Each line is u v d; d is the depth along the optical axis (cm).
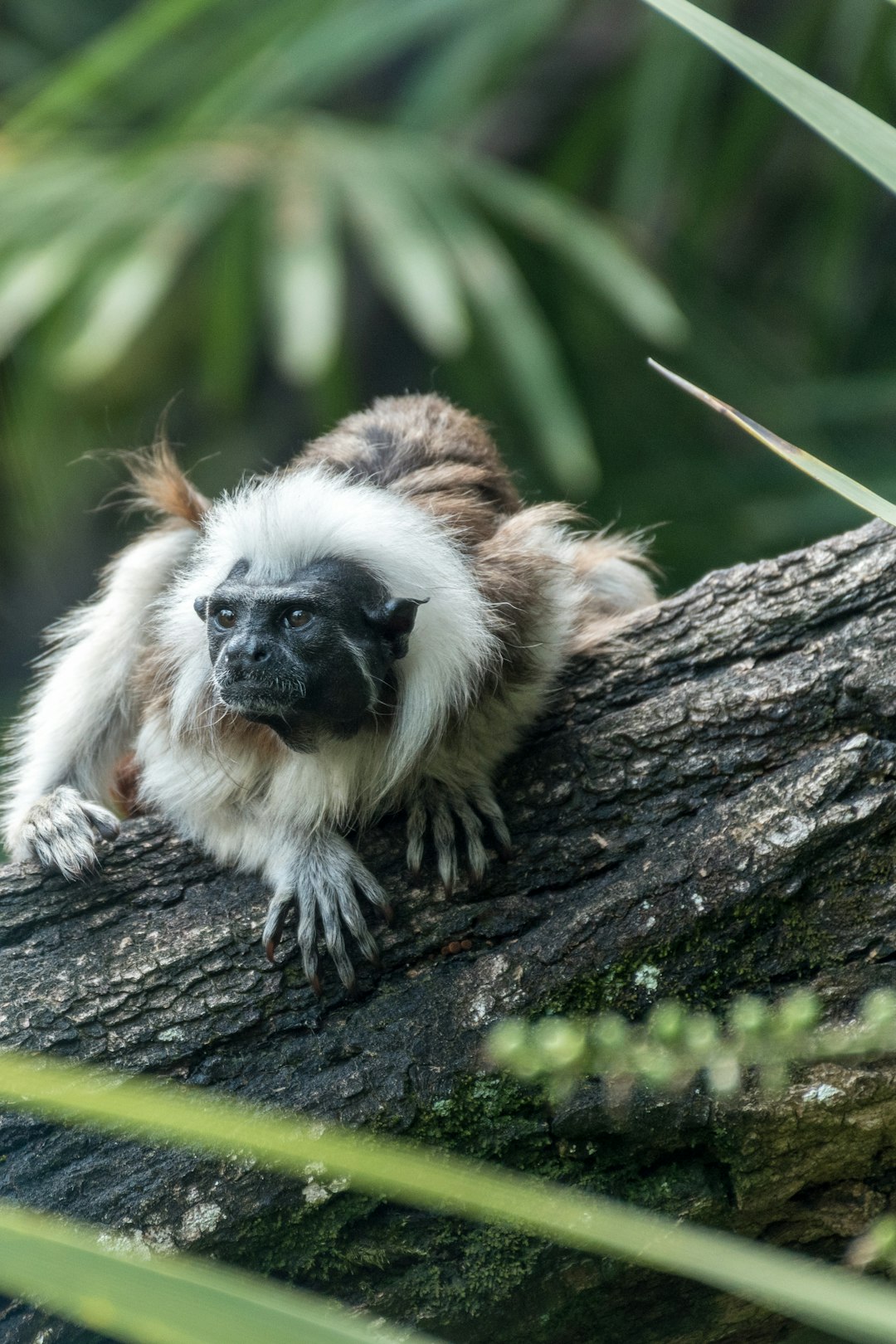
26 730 962
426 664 707
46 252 1078
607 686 716
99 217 1111
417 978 648
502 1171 598
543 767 699
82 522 1633
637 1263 581
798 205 1566
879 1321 285
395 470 815
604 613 880
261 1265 593
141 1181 594
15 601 1634
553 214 1175
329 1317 272
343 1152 303
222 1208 588
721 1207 600
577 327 1317
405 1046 621
